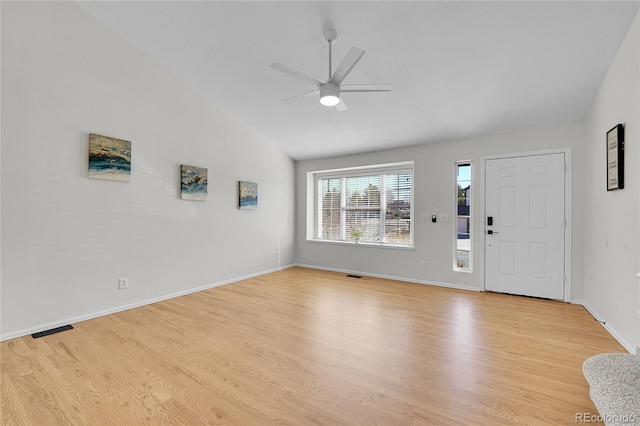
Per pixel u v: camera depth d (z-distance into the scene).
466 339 2.72
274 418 1.70
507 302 3.81
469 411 1.75
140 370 2.20
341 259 5.73
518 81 3.11
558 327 3.00
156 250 3.87
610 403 1.40
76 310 3.16
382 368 2.22
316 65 3.28
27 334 2.83
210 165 4.53
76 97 3.15
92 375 2.13
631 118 2.35
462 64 2.96
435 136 4.50
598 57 2.68
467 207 4.64
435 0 2.32
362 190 5.75
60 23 3.02
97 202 3.32
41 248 2.93
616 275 2.69
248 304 3.75
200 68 3.81
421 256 4.84
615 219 2.70
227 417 1.71
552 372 2.16
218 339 2.73
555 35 2.48
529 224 4.02
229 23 2.94
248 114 4.71
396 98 3.66
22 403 1.82
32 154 2.87
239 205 4.98
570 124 3.78
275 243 5.78
